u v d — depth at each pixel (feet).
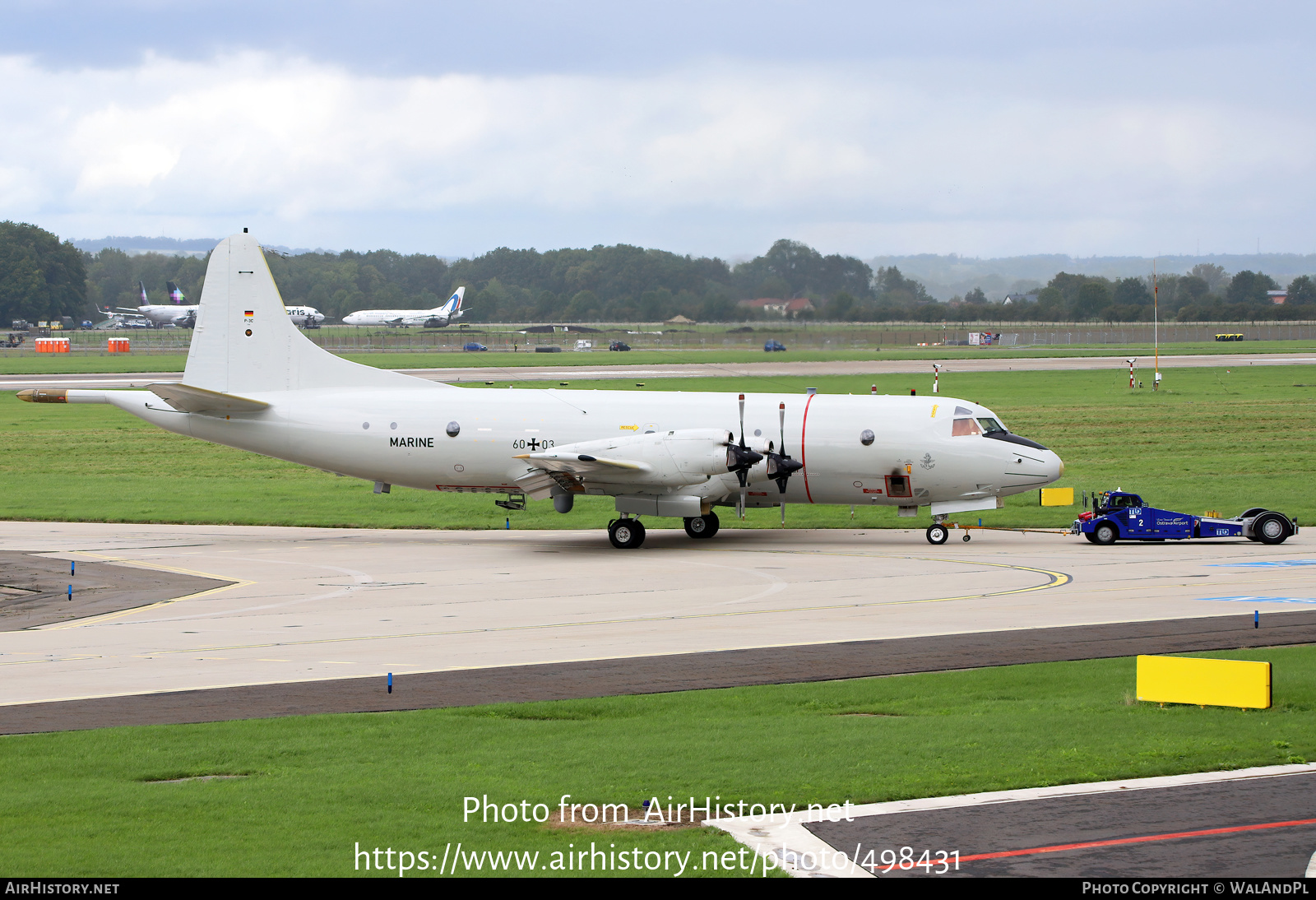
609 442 313.12
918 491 322.55
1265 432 573.33
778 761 134.72
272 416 348.18
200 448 571.69
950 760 134.10
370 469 346.74
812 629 210.18
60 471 504.02
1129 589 245.65
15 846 111.14
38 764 134.72
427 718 153.79
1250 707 152.15
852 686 168.55
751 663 183.42
